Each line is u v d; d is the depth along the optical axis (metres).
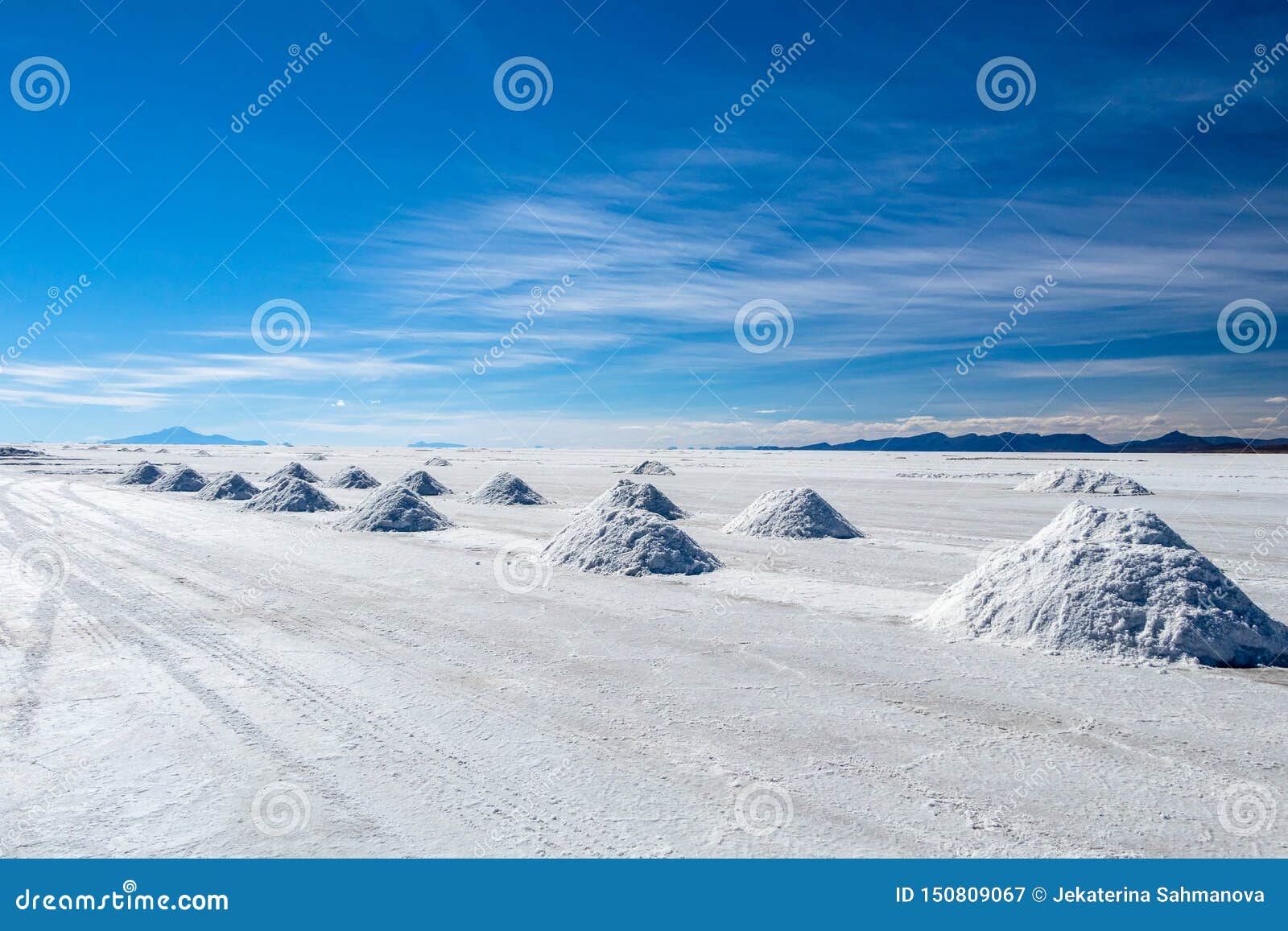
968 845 4.24
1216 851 4.16
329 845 4.25
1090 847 4.21
